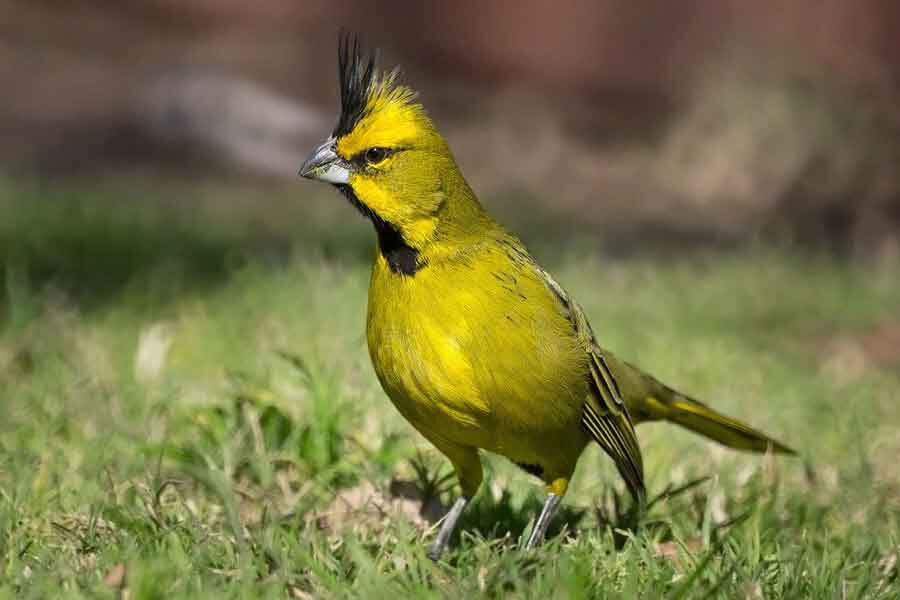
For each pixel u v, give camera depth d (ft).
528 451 24.13
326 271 44.65
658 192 81.92
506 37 105.40
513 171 88.07
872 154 76.23
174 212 61.05
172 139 83.05
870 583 22.80
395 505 26.35
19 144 83.10
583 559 22.11
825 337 46.24
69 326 38.27
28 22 105.09
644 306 47.39
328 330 38.70
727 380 38.24
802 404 36.04
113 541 22.86
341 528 24.98
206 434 28.73
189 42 107.14
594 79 104.12
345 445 28.58
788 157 77.66
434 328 22.84
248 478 27.25
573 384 23.59
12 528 23.53
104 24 106.63
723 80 83.71
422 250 23.22
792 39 85.30
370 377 32.83
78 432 29.86
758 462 30.89
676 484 28.86
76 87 94.99
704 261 58.70
